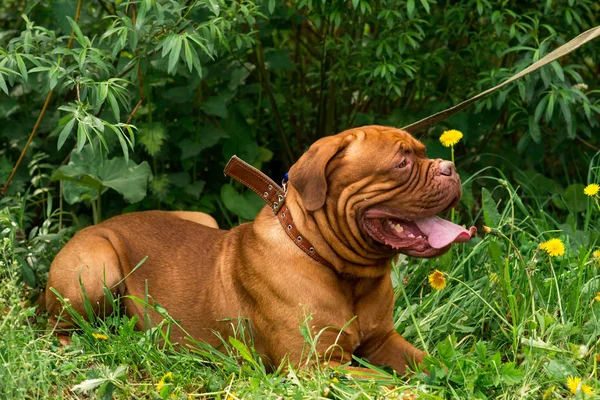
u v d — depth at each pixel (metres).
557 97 5.63
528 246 4.84
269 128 6.78
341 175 3.96
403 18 5.92
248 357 3.91
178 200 6.19
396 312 4.71
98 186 5.68
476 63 6.15
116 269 4.57
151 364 4.12
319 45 6.36
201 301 4.42
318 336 3.90
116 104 4.71
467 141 6.21
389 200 3.94
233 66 6.24
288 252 4.11
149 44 5.34
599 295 4.37
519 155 6.38
